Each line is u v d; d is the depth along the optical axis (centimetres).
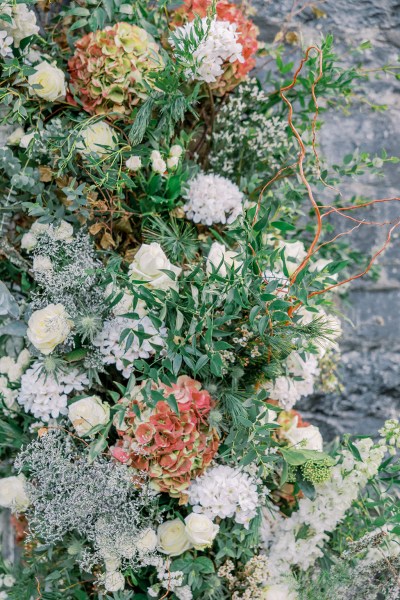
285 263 154
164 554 161
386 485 191
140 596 162
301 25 207
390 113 214
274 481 164
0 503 157
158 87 157
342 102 211
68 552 162
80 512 148
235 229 155
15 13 156
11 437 164
